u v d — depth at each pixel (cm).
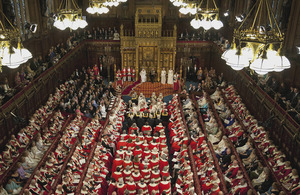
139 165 1741
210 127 2150
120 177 1623
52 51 2820
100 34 3806
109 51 3778
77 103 2558
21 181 1522
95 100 2708
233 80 2941
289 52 2047
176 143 2019
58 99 2598
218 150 1870
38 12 2678
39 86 2361
